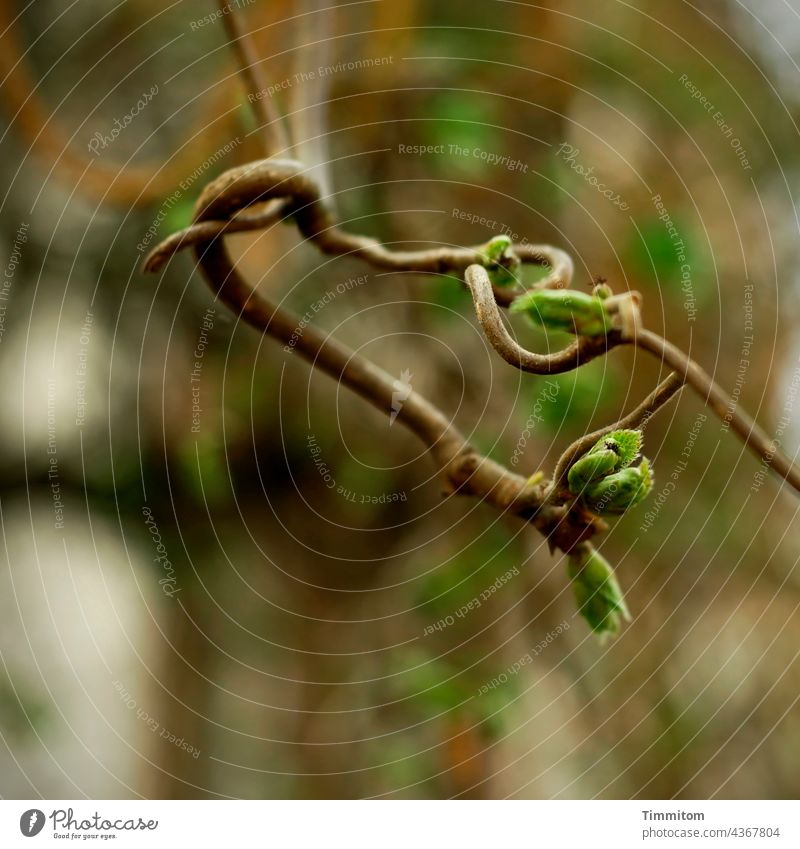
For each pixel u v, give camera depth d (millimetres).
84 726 1580
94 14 1337
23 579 1507
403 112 1327
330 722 1472
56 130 1109
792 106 1460
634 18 1451
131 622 1619
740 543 1430
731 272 1421
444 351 1337
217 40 1352
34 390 1348
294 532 1441
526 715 1306
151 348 1353
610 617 864
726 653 1422
